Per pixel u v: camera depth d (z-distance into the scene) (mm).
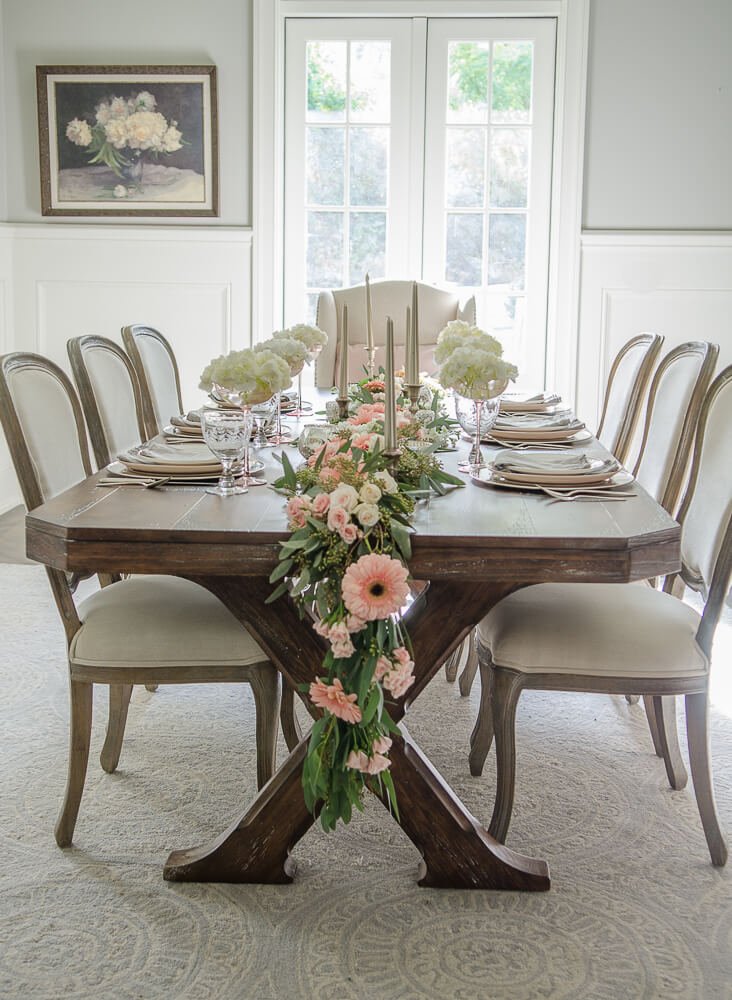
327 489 1867
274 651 2027
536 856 2215
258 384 2447
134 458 2428
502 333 5594
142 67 5305
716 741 2789
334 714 1809
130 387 3336
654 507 2074
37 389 2506
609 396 3693
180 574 1898
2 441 5379
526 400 3609
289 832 2080
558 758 2709
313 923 1970
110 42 5340
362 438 2020
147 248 5473
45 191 5441
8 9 5332
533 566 1848
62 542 1907
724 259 5363
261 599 2002
